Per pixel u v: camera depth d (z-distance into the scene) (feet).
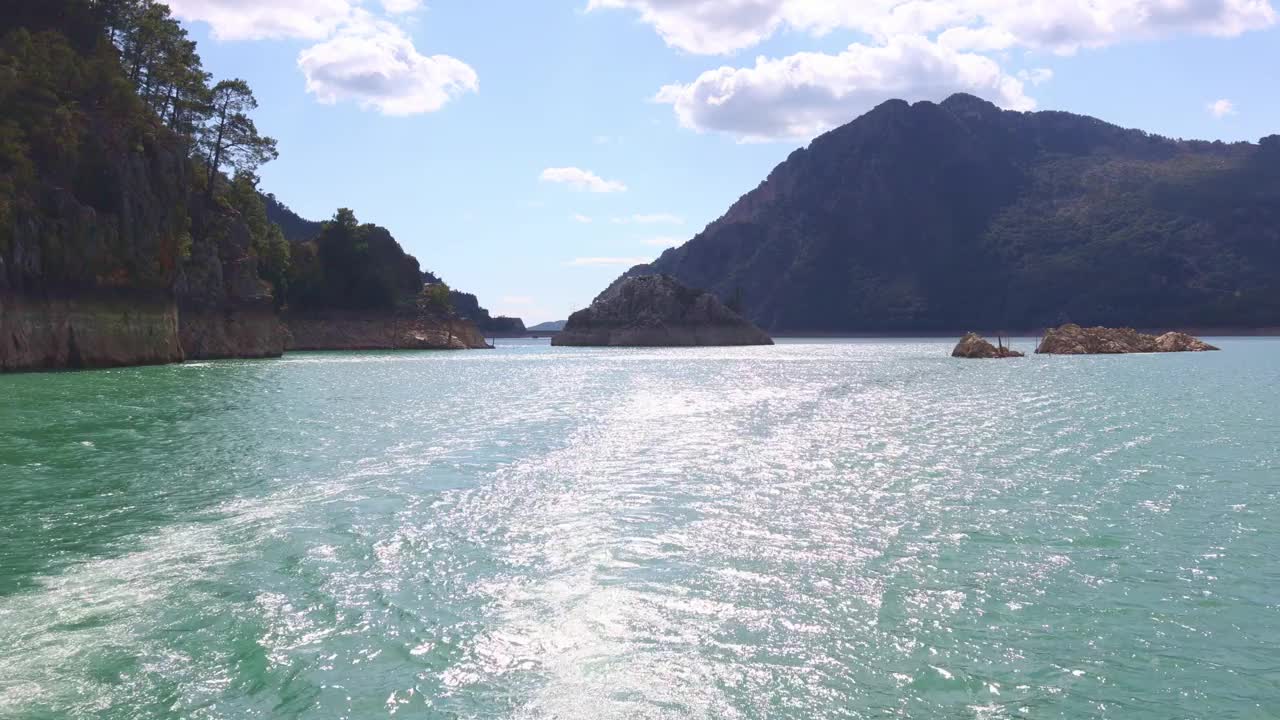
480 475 74.59
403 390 184.85
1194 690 31.17
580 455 86.89
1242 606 40.19
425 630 36.09
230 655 33.27
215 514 58.39
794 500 63.77
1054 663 33.47
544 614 38.19
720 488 68.59
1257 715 29.19
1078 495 65.67
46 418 116.16
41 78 264.11
